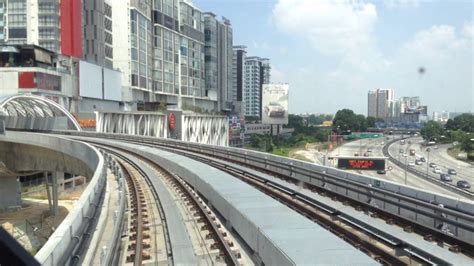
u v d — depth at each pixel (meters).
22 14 70.69
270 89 122.31
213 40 152.00
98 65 81.19
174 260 8.72
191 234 11.12
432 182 60.09
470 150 91.62
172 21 121.25
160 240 10.64
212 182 15.30
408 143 136.50
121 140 47.34
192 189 18.02
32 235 38.34
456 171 74.31
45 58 66.75
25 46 62.41
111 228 10.92
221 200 12.69
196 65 139.62
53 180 45.59
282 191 16.17
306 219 9.64
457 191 51.28
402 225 11.05
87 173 29.34
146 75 107.00
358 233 10.19
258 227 8.89
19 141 39.25
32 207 49.91
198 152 34.22
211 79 151.25
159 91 114.31
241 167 23.09
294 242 7.87
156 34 112.94
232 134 137.75
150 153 30.36
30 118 51.84
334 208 11.93
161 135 93.38
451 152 107.06
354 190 13.74
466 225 8.95
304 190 15.20
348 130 153.75
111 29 94.50
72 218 7.77
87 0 81.44
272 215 10.04
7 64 63.34
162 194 16.38
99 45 84.50
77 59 74.00
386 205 12.34
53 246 6.08
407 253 8.24
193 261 8.67
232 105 183.25
